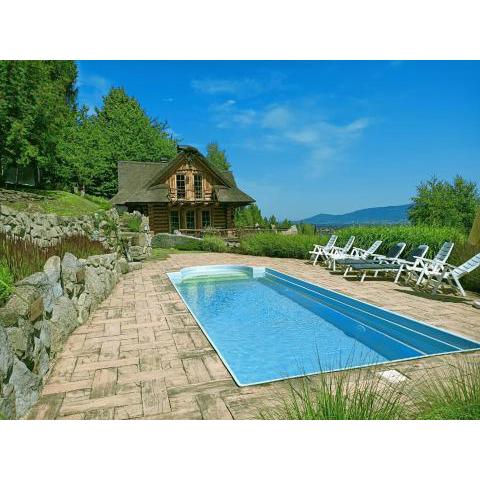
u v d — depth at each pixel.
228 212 29.03
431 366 3.88
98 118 43.62
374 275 9.59
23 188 25.91
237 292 9.52
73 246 8.06
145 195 26.25
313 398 3.21
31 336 3.46
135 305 6.71
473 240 8.70
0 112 21.45
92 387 3.52
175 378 3.70
